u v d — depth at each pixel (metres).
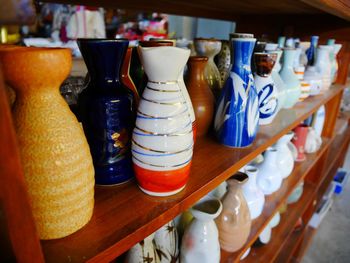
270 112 0.75
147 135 0.39
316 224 1.86
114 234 0.35
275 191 1.05
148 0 0.92
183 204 0.43
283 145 1.04
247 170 0.86
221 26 3.18
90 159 0.35
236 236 0.73
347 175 2.58
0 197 0.22
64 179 0.31
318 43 1.27
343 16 0.93
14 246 0.24
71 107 0.47
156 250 0.59
